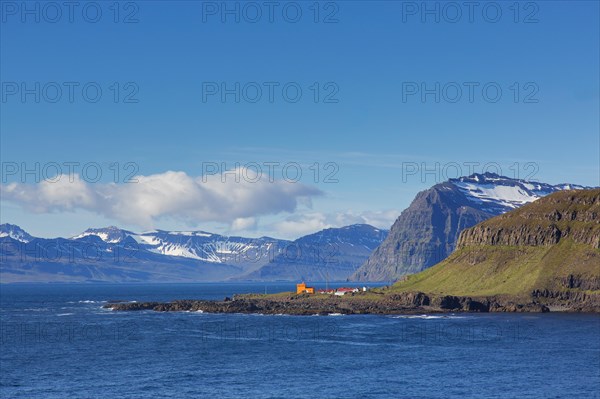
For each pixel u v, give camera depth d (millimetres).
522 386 182750
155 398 169375
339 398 169625
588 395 173125
